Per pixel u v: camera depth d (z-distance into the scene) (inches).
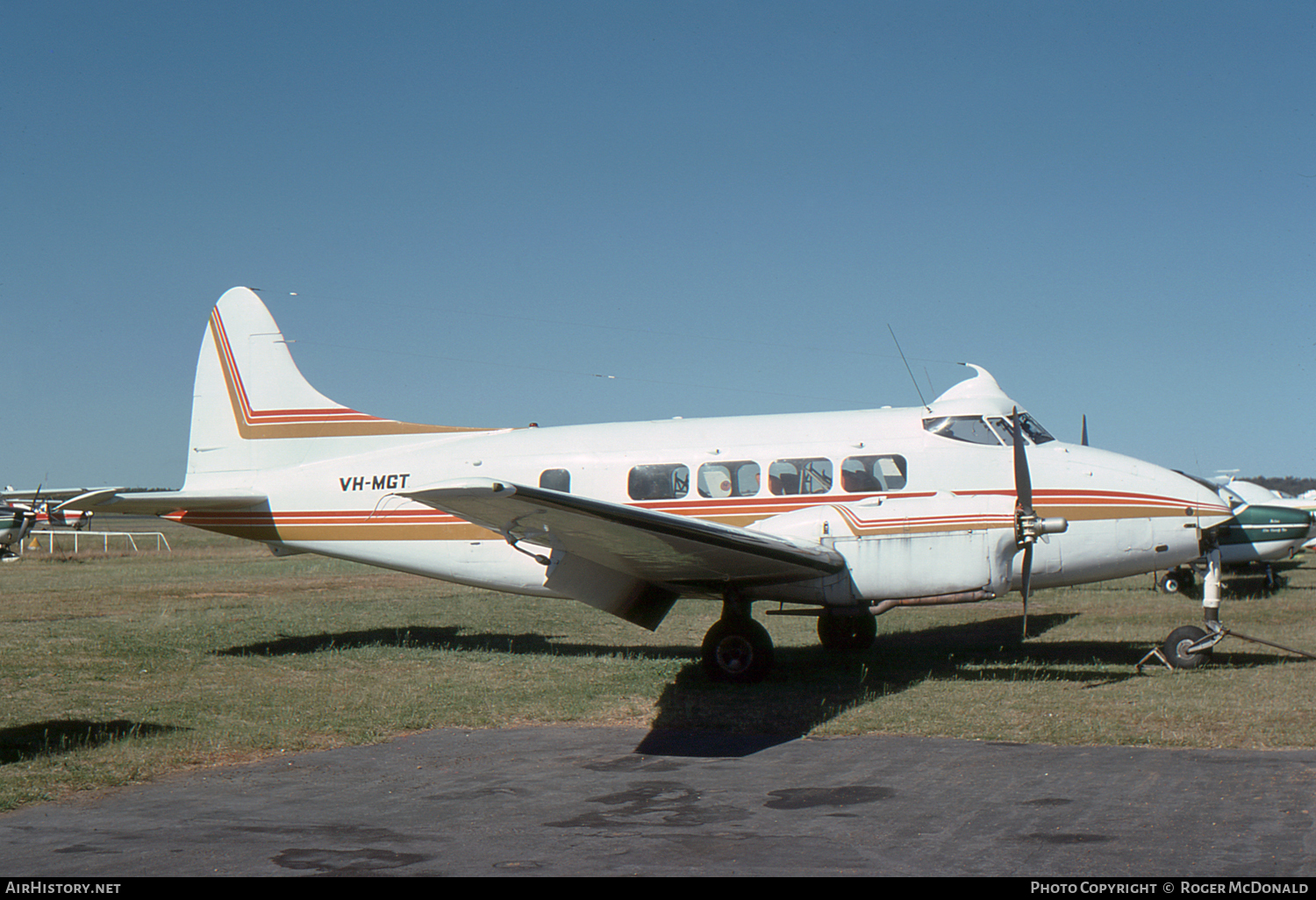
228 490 554.9
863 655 493.4
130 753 296.7
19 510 1302.9
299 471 552.7
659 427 512.7
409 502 529.7
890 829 215.6
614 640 554.3
